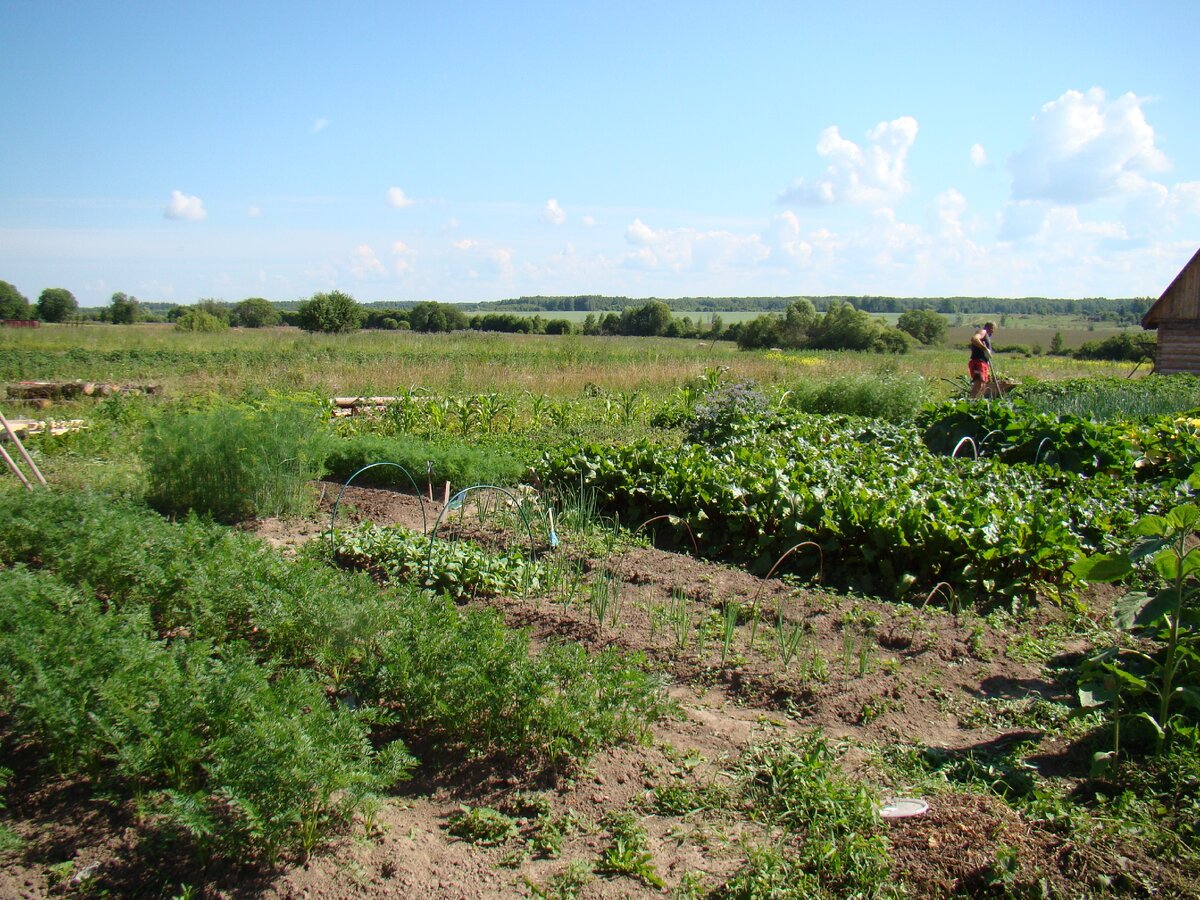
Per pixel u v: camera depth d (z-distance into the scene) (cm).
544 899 326
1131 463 1108
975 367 1872
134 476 993
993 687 520
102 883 334
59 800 385
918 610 632
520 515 786
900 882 331
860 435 1305
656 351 3684
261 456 895
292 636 508
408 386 1950
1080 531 777
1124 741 442
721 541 811
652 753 427
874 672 525
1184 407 1770
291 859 343
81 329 4406
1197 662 454
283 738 348
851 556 727
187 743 368
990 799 385
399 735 441
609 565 721
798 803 382
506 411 1591
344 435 1402
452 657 438
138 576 575
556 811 383
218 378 1962
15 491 797
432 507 957
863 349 5234
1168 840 355
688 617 605
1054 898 324
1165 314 2605
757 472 900
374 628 488
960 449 1290
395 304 12606
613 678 432
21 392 1622
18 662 426
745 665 531
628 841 358
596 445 1019
